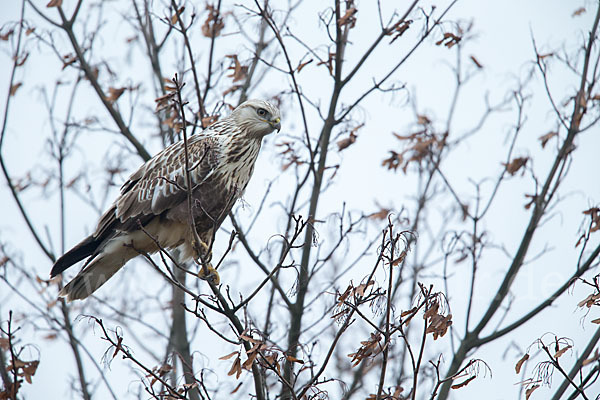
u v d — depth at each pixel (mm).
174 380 10555
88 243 12055
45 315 12195
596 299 8148
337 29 12195
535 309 11391
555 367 8070
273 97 13141
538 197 12227
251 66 13273
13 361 9898
